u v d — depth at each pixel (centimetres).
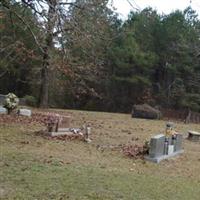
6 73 4284
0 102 2694
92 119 2650
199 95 4659
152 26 5253
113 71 5075
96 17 1597
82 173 1143
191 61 4884
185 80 4881
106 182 1079
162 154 1577
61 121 1788
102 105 5091
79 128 2052
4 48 2147
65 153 1431
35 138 1652
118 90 5078
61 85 3791
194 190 1156
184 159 1655
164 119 3469
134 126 2470
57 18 1168
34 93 4450
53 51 1394
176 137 1711
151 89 5031
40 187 961
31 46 1923
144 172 1311
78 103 5003
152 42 5241
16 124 1977
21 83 4641
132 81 4944
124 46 5056
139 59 5006
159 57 5119
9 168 1104
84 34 1302
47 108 3316
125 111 5084
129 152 1580
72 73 1631
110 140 1845
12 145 1457
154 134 2177
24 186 958
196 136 2220
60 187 980
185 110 4634
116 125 2431
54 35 1263
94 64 2819
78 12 1308
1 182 973
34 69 3125
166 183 1185
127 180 1139
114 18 2495
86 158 1393
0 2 1244
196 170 1484
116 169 1280
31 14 1294
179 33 5081
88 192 970
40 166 1165
